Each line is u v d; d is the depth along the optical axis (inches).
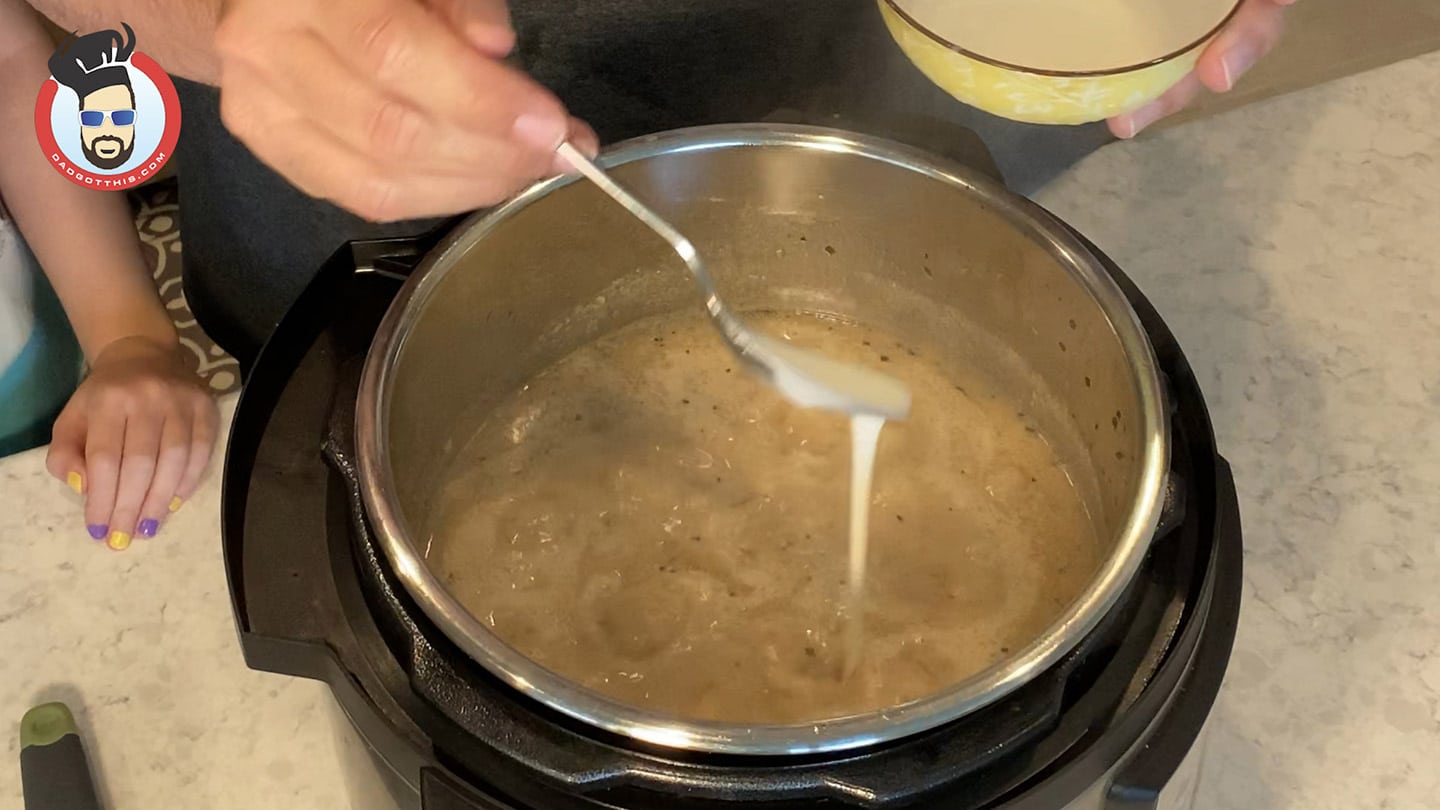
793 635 15.8
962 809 11.1
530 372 17.8
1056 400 16.7
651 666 15.4
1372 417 19.1
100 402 21.0
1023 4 14.3
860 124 16.4
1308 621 17.1
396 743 11.5
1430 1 25.5
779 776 10.9
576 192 15.2
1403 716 16.4
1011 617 16.0
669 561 16.5
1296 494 18.3
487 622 15.8
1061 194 21.7
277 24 11.4
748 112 20.4
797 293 18.5
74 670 16.6
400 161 11.8
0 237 23.9
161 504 18.4
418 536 16.1
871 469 16.5
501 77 11.3
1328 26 24.8
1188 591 12.5
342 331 14.3
